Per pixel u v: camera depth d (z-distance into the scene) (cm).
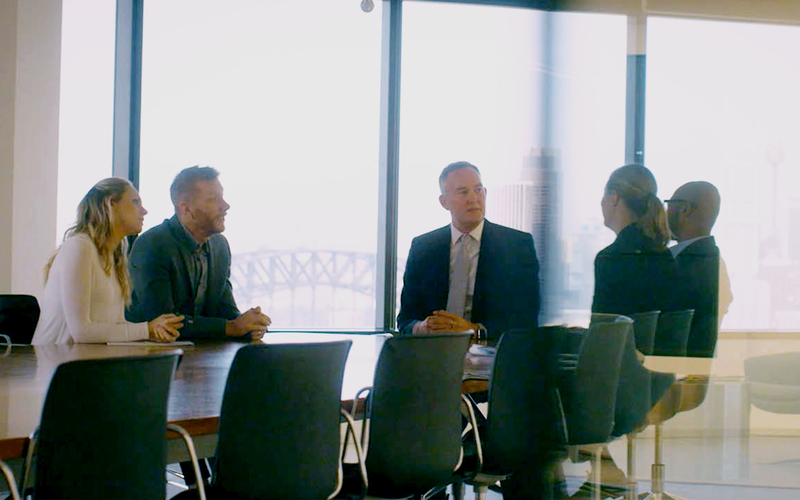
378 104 641
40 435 193
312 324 637
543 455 334
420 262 447
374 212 642
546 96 449
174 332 378
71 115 571
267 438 248
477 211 434
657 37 328
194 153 620
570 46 397
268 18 625
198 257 426
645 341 317
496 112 612
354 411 286
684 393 309
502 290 428
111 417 204
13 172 521
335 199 637
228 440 242
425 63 632
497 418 327
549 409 334
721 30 306
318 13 631
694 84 308
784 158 290
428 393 293
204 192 414
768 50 295
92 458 201
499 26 614
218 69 621
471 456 345
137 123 605
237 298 630
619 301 330
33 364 303
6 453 195
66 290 360
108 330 364
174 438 238
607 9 359
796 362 286
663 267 318
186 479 374
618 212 337
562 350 335
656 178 327
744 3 300
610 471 329
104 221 369
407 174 639
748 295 296
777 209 294
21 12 522
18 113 523
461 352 302
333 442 267
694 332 306
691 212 310
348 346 267
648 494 315
